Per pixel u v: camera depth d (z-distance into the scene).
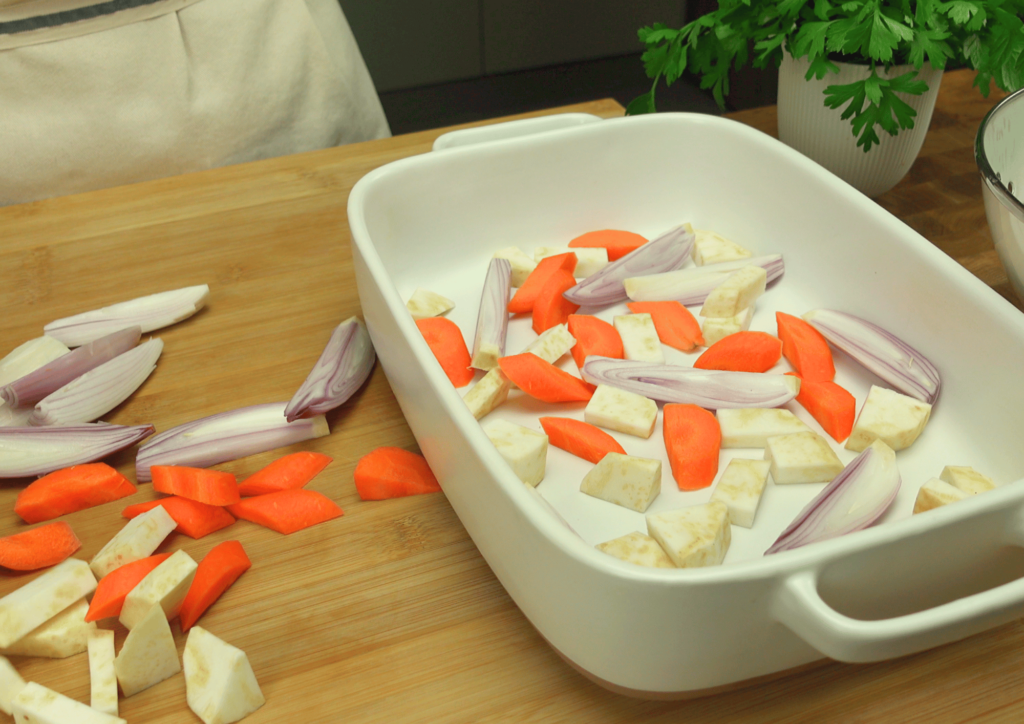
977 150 0.51
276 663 0.44
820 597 0.38
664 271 0.59
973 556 0.40
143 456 0.51
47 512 0.49
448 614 0.45
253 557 0.47
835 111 0.61
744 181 0.60
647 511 0.47
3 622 0.43
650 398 0.52
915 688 0.43
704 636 0.38
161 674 0.43
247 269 0.63
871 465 0.46
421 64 1.57
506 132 0.63
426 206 0.59
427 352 0.45
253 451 0.52
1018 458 0.47
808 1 0.61
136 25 0.80
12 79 0.79
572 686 0.43
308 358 0.57
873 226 0.52
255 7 0.83
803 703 0.42
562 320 0.57
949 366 0.50
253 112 0.86
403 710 0.42
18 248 0.65
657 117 0.60
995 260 0.61
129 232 0.66
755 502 0.46
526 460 0.47
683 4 1.67
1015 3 0.57
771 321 0.57
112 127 0.83
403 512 0.49
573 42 1.64
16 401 0.54
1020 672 0.43
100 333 0.58
